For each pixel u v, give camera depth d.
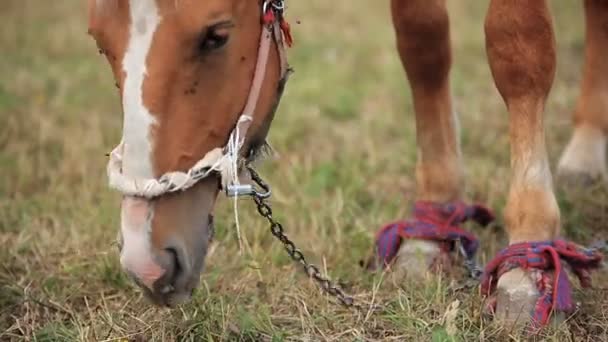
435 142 3.45
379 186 4.38
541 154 2.98
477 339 2.85
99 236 3.76
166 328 2.99
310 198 4.14
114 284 3.38
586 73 4.19
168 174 2.30
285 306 3.20
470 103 5.49
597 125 4.14
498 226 3.83
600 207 3.91
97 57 6.67
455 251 3.40
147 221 2.30
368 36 7.01
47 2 8.16
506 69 2.93
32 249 3.69
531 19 2.86
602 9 4.07
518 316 2.85
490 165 4.46
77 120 5.29
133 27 2.24
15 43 6.88
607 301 3.09
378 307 3.12
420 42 3.30
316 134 5.14
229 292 3.26
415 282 3.25
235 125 2.42
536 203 2.94
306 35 7.00
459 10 7.56
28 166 4.54
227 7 2.28
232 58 2.35
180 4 2.22
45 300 3.29
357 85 5.95
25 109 5.44
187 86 2.29
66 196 4.25
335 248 3.66
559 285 2.86
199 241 2.39
